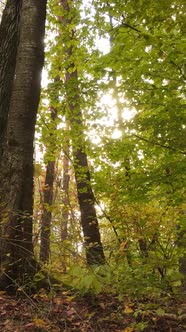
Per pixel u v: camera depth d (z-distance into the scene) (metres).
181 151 6.96
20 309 4.66
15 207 5.36
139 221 6.52
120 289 4.72
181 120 6.62
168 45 5.88
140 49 6.26
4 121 6.39
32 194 5.64
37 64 6.04
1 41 6.65
